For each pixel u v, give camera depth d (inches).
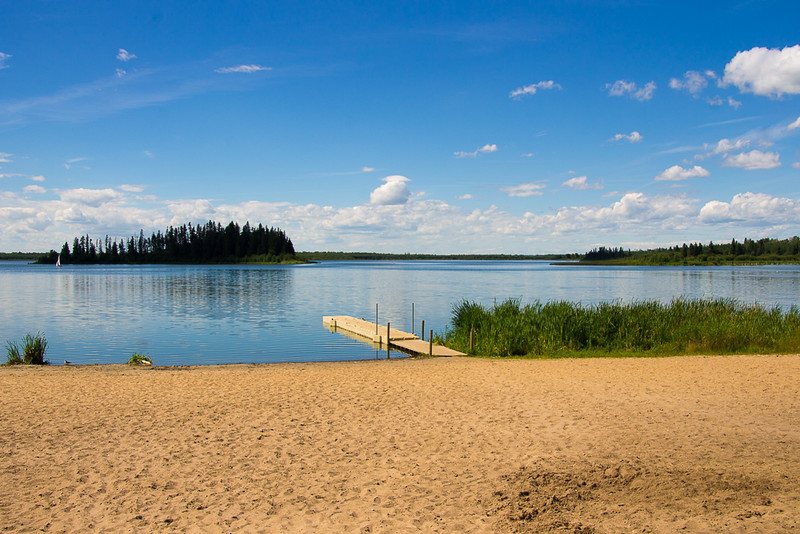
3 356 828.0
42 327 1141.1
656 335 787.4
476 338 842.2
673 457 289.1
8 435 348.8
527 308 910.4
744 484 243.9
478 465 285.9
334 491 256.4
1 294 2018.9
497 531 207.6
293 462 297.4
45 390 491.5
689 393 452.8
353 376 563.2
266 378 554.9
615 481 254.4
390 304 1663.4
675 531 199.8
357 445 325.4
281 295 2007.9
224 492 257.6
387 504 239.6
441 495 247.1
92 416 396.2
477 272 4660.4
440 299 1835.6
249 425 370.6
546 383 506.6
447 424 368.2
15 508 242.1
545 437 334.3
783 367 578.6
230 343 946.7
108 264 6943.9
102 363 768.9
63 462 299.9
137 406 426.9
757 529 198.5
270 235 7249.0
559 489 247.0
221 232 7126.0
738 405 408.5
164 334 1050.7
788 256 6584.6
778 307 960.9
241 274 3878.0
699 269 5334.6
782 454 291.9
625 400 430.6
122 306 1584.6
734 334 761.0
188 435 348.2
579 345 781.9
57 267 5610.2
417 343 877.2
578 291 2202.3
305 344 937.5
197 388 499.5
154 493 257.8
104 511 238.4
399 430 355.9
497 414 392.8
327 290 2272.4
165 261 6894.7
